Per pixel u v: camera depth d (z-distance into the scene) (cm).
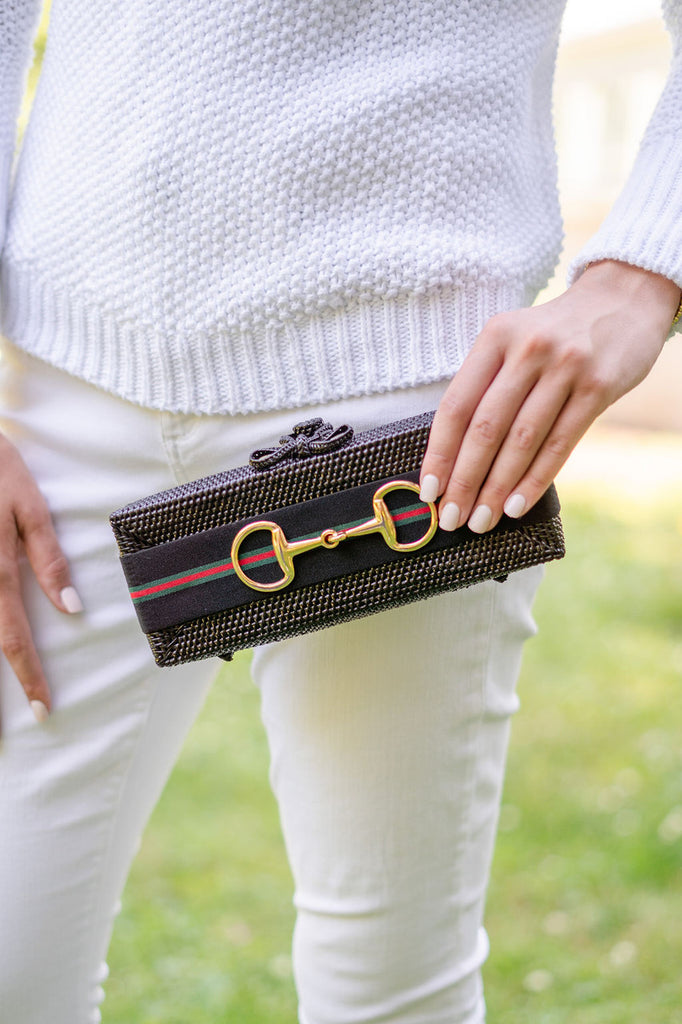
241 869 210
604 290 90
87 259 99
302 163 91
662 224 90
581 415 84
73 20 101
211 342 95
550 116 107
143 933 189
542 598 380
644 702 282
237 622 94
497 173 96
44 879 106
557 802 229
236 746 265
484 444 84
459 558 90
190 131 92
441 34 92
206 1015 168
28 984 107
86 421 103
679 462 648
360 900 105
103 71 98
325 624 93
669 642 333
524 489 86
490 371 85
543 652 324
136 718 109
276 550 92
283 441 93
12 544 104
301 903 109
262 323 93
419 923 106
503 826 220
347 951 106
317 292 92
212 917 195
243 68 91
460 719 102
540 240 101
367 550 91
